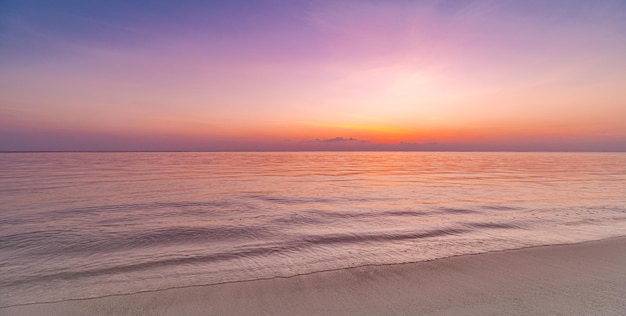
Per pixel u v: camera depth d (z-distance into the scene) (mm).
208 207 18672
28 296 7035
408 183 33156
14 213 16641
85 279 8031
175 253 10211
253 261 9391
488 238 11812
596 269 8289
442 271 8242
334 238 11945
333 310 6191
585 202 20328
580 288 7129
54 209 17797
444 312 6105
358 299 6668
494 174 46469
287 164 81375
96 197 22344
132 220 15133
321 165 77312
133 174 43625
